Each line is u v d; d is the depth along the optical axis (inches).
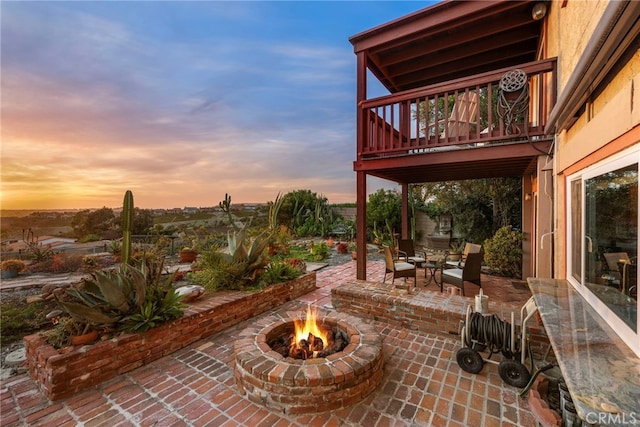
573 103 90.0
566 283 112.4
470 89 174.4
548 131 129.0
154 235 426.6
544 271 153.2
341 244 445.4
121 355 109.8
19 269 287.9
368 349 103.7
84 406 91.4
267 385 89.8
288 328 129.3
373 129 212.1
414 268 218.7
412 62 235.9
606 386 44.8
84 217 458.6
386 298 159.3
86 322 109.8
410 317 150.6
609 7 48.4
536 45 211.8
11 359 123.0
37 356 101.3
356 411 87.7
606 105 71.6
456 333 137.6
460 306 145.8
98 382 103.3
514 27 184.1
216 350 130.1
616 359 53.6
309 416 86.0
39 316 164.9
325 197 677.9
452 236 438.6
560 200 131.1
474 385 100.0
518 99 150.3
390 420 83.7
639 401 40.8
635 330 56.7
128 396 96.4
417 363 115.6
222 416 86.4
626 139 61.1
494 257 263.3
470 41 209.0
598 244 80.3
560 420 73.5
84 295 119.0
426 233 490.6
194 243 366.3
